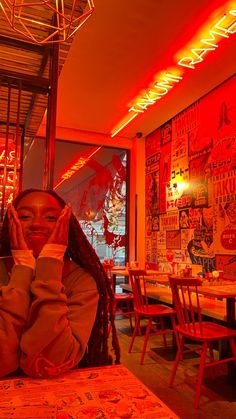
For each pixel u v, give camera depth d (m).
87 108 5.05
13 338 0.77
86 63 3.81
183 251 4.96
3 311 0.79
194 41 3.39
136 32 3.27
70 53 3.60
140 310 3.54
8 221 0.92
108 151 6.57
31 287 0.81
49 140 1.89
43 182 1.87
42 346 0.75
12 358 0.77
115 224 6.45
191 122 4.88
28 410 0.59
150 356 3.45
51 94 1.93
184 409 2.29
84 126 5.83
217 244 4.23
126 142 6.45
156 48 3.53
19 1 1.04
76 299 0.89
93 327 0.98
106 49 3.54
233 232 3.96
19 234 0.87
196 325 2.85
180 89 4.43
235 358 2.59
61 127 5.91
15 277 0.83
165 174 5.55
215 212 4.29
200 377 2.40
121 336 4.25
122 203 6.52
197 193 4.68
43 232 0.88
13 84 1.91
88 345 0.97
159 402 0.63
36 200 0.90
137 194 6.22
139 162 6.26
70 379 0.75
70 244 0.98
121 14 3.01
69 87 4.38
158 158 5.80
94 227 6.34
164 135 5.63
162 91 4.49
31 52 2.38
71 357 0.79
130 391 0.68
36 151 5.94
